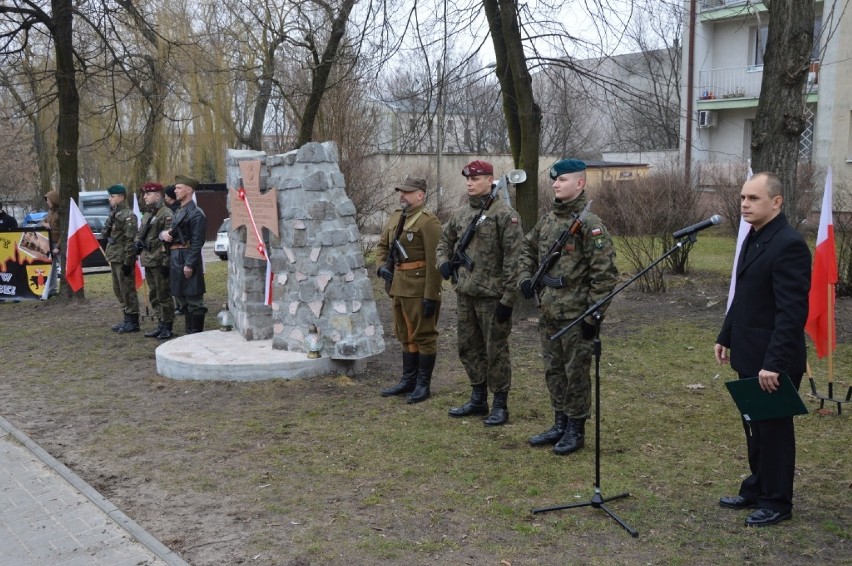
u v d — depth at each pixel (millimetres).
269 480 4949
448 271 6016
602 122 26312
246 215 8297
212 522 4340
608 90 10227
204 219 9438
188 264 9258
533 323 9969
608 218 16359
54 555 4047
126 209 10406
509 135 10453
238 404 6719
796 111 9062
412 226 6516
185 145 26672
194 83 22062
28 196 40344
